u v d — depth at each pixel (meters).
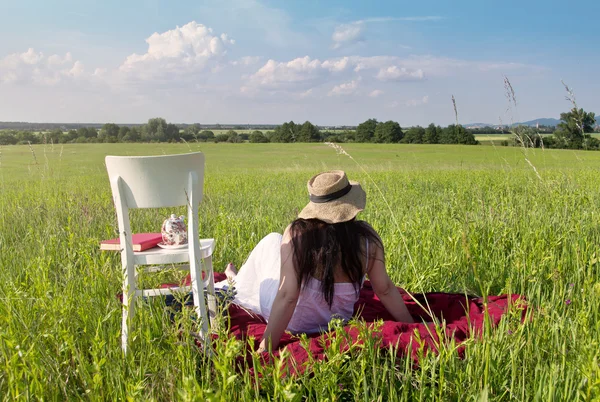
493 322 3.34
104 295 3.93
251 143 80.19
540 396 2.45
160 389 2.70
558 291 3.67
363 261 3.38
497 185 12.84
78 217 7.44
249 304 4.17
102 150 51.06
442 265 4.59
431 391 2.53
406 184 15.30
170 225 3.74
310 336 3.46
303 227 3.32
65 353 2.84
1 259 5.36
